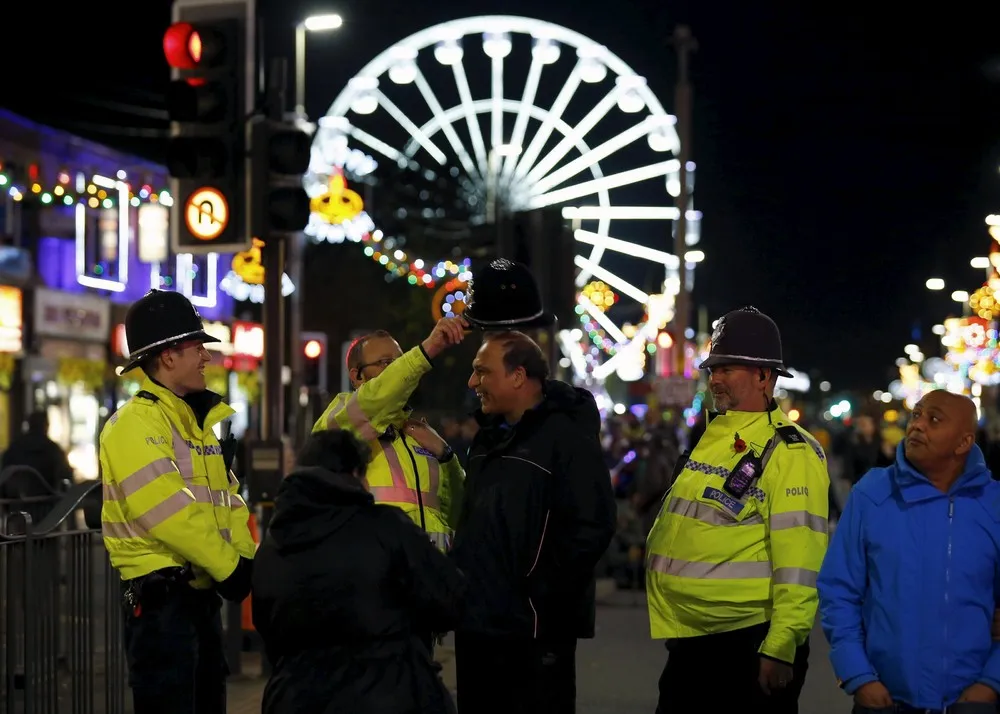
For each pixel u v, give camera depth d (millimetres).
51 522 7355
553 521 5867
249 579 6016
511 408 6004
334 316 45188
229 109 10289
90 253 33469
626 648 12250
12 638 7152
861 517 5066
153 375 6137
